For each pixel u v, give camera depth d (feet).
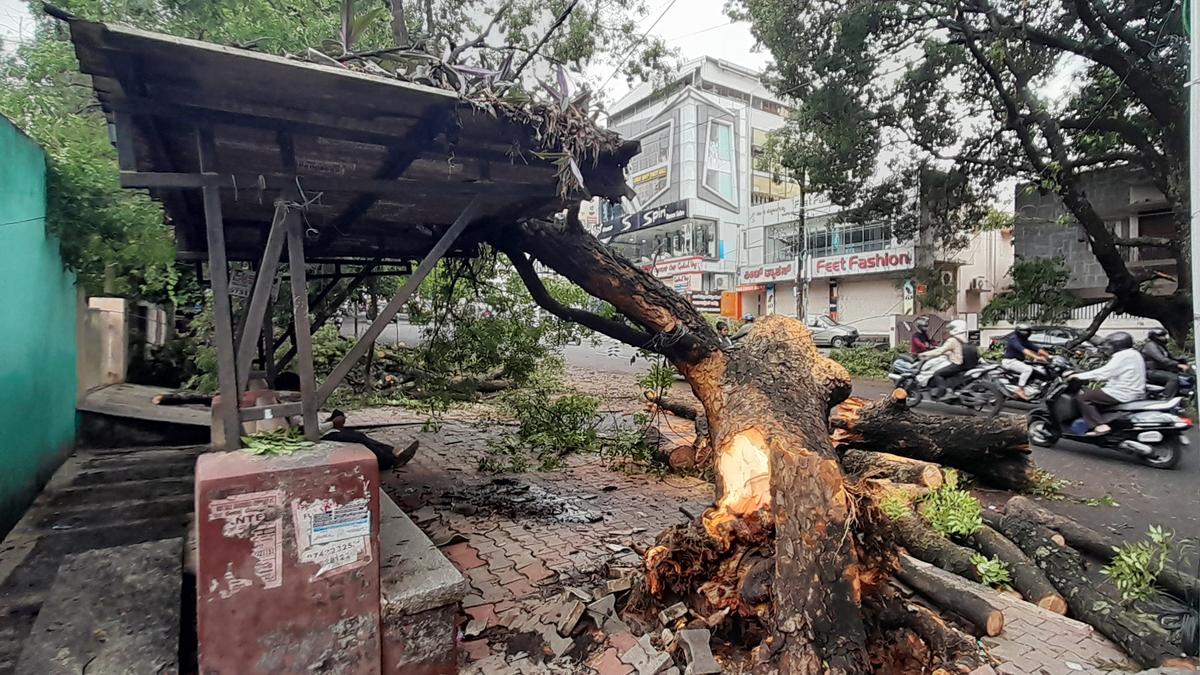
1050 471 20.03
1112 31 23.07
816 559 8.16
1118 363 21.13
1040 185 26.78
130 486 13.85
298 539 7.50
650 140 96.99
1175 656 8.67
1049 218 51.31
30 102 17.63
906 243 62.90
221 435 8.87
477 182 9.57
